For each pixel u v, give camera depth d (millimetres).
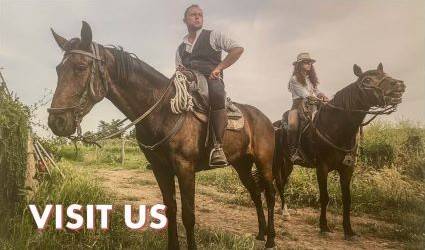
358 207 7094
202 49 4348
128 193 7680
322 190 5641
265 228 5172
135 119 3795
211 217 6328
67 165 6395
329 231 5621
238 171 5129
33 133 5066
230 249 4410
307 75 6184
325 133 5551
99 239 4273
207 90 4047
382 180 8008
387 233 5625
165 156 3842
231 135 4457
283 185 6586
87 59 3408
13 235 3992
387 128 10133
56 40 3561
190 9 4402
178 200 7629
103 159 13203
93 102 3477
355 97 5363
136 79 3725
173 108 3746
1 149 4293
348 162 5426
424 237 5461
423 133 9680
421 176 8523
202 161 4105
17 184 4422
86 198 4992
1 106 4355
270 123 5211
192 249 3852
